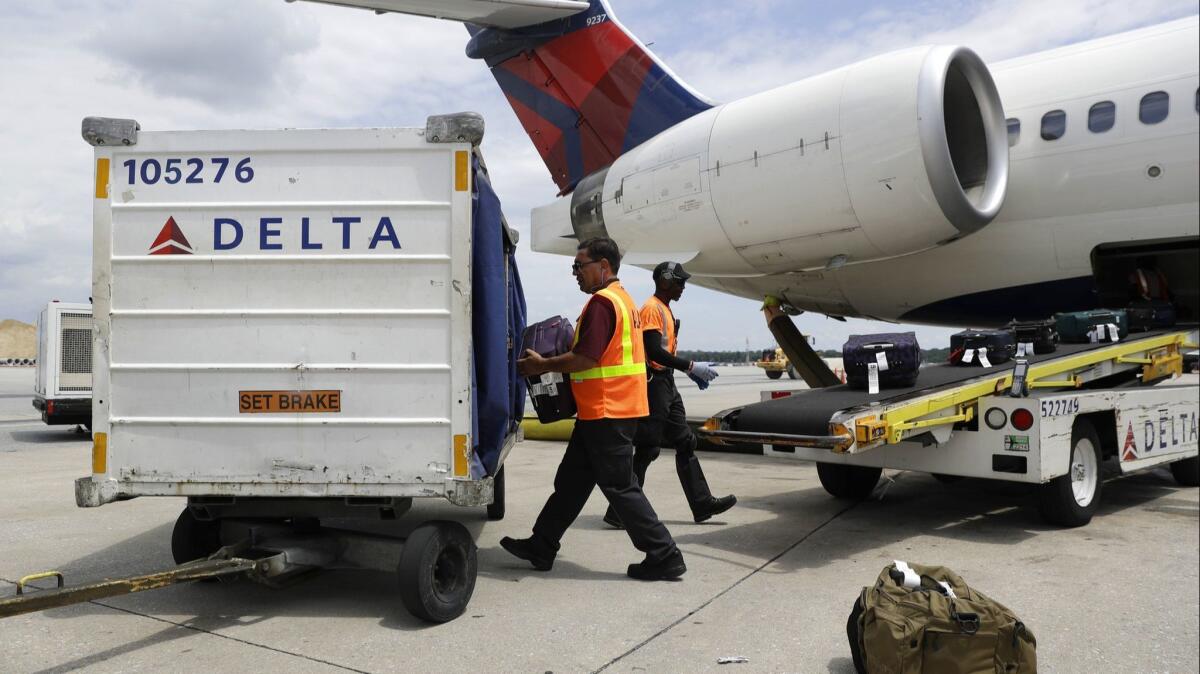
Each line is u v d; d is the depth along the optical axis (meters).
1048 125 7.75
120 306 3.30
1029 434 4.77
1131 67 7.44
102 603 3.59
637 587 3.90
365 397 3.29
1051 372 5.53
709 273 9.45
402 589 3.22
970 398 4.96
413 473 3.29
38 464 8.55
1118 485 7.10
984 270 8.47
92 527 5.19
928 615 2.50
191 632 3.21
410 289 3.30
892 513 5.74
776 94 8.14
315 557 3.48
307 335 3.30
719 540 4.90
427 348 3.29
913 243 7.52
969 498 6.31
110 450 3.31
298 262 3.30
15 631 3.20
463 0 8.91
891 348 4.96
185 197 3.31
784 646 3.05
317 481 3.29
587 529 5.32
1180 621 3.34
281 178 3.31
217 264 3.30
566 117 11.02
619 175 9.88
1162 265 8.46
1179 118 7.06
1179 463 6.93
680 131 9.20
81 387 11.05
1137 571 4.14
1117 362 6.37
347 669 2.82
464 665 2.86
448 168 3.30
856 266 9.36
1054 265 8.02
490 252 3.49
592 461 4.00
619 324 3.94
